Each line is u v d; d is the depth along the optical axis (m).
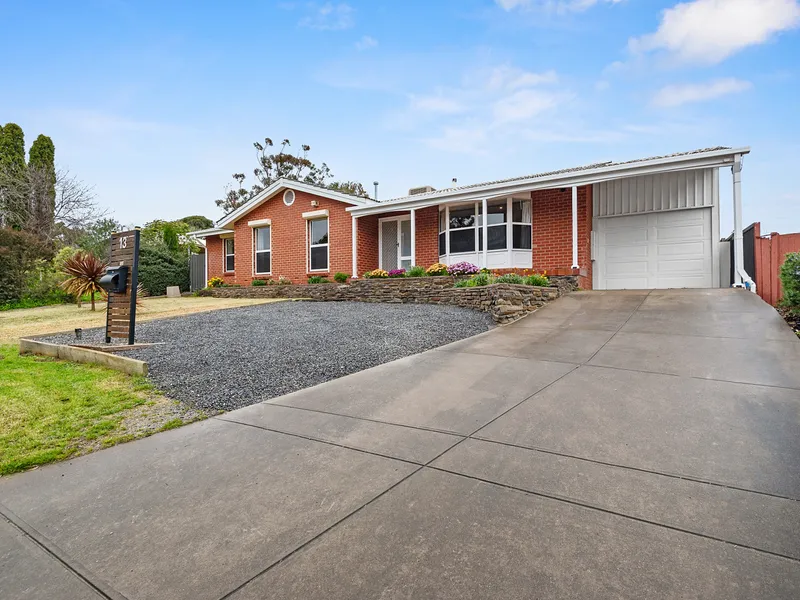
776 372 4.37
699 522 2.15
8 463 3.11
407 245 15.02
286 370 5.36
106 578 1.94
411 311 9.43
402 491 2.56
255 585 1.85
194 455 3.20
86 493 2.71
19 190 23.56
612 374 4.63
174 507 2.51
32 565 2.05
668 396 3.90
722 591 1.69
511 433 3.31
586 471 2.70
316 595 1.77
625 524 2.16
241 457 3.13
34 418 3.96
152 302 13.74
